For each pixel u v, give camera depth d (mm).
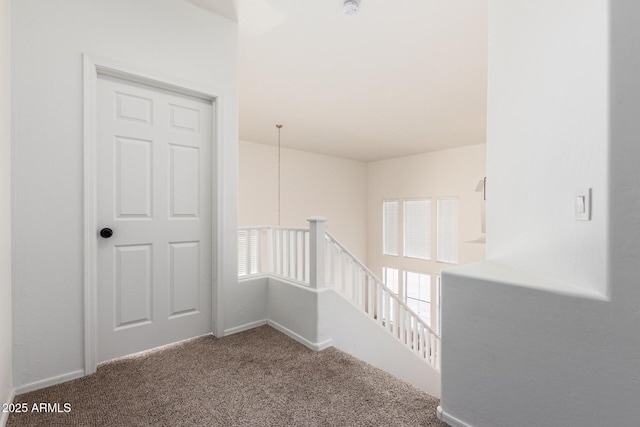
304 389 1760
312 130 5406
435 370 3691
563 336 1146
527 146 1483
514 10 1598
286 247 2750
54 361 1768
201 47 2336
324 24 2467
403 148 6848
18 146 1658
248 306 2635
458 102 4055
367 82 3465
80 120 1854
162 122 2234
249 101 4035
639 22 969
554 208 1299
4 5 1509
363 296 2863
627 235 1002
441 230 7055
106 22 1947
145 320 2178
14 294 1644
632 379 1000
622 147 1007
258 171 6422
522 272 1476
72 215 1827
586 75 1128
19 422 1460
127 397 1665
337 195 7855
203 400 1648
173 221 2287
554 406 1169
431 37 2619
